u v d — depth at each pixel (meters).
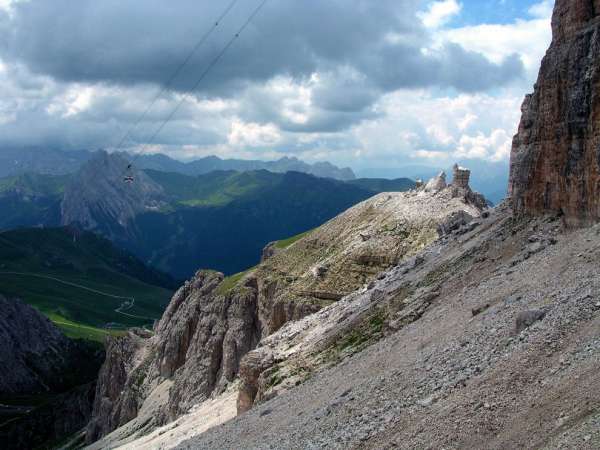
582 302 39.31
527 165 69.75
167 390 188.62
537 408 33.28
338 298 133.62
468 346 45.81
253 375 90.25
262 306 158.00
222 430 73.25
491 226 78.62
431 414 39.41
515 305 47.28
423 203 148.62
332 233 161.75
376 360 60.22
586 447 28.02
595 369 32.84
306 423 55.09
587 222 57.34
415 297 73.06
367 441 42.00
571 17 62.56
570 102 60.69
